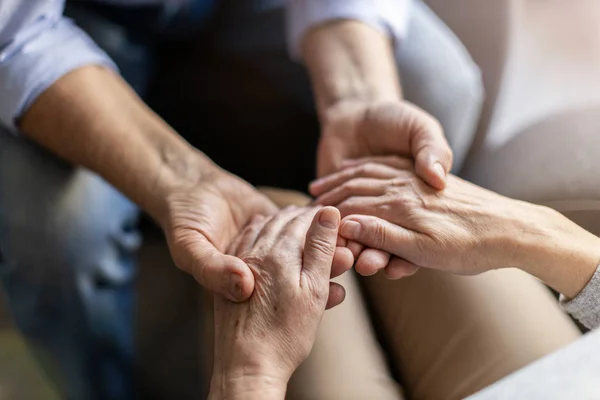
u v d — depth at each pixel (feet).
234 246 2.25
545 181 2.53
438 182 2.26
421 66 2.84
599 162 2.49
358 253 2.22
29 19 2.34
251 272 2.08
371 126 2.47
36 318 2.54
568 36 4.57
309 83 2.93
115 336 2.60
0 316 3.21
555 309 2.21
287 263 2.11
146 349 2.83
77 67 2.40
